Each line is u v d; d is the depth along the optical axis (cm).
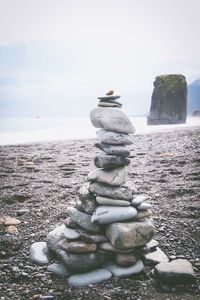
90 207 430
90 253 417
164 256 454
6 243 516
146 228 421
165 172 961
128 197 436
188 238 521
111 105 438
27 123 6044
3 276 428
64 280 413
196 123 4416
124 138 434
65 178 949
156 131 2425
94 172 441
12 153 1536
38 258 461
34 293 389
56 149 1634
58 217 625
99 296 377
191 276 391
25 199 759
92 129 3816
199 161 1093
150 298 371
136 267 420
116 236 405
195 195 720
